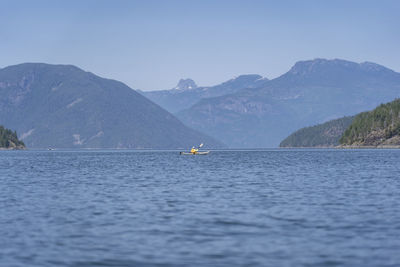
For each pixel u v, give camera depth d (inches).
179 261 1824.6
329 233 2262.6
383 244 2041.1
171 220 2625.5
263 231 2322.8
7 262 1811.0
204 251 1962.4
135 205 3191.4
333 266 1749.5
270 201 3344.0
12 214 2827.3
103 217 2723.9
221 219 2647.6
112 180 5196.9
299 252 1934.1
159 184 4682.6
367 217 2659.9
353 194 3688.5
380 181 4731.8
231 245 2058.3
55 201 3398.1
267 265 1768.0
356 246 2015.3
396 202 3228.3
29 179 5369.1
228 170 6875.0
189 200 3432.6
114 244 2082.9
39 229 2386.8
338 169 6692.9
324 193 3779.5
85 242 2117.4
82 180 5206.7
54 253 1936.5
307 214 2780.5
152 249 1999.3
